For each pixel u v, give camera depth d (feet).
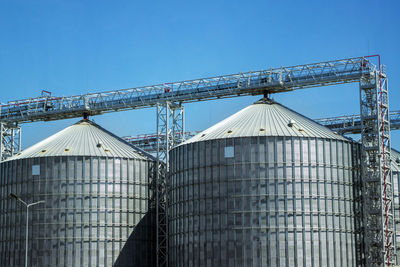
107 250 426.92
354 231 385.09
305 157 382.42
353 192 390.21
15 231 438.40
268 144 382.22
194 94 442.09
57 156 435.94
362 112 396.78
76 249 423.64
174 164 418.51
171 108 460.14
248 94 436.35
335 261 374.63
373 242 383.04
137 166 447.01
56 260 422.82
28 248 429.38
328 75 407.03
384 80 401.49
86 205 429.38
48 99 488.02
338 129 498.69
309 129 396.37
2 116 504.84
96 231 427.33
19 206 440.04
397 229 406.21
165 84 454.40
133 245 435.53
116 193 436.35
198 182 396.37
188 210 399.65
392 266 371.15
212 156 393.09
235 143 387.55
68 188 431.43
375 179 387.55
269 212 374.84
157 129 447.42
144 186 447.42
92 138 454.40
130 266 432.25
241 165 383.86
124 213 436.35
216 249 382.01
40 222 430.20
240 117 412.98
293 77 417.90
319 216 377.09
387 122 399.24
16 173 445.78
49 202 431.43
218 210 385.09
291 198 376.48
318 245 373.20
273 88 425.69
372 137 396.16
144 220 443.32
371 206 387.14
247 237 375.25
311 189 379.35
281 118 403.54
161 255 438.81
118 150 449.06
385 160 392.47
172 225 415.85
